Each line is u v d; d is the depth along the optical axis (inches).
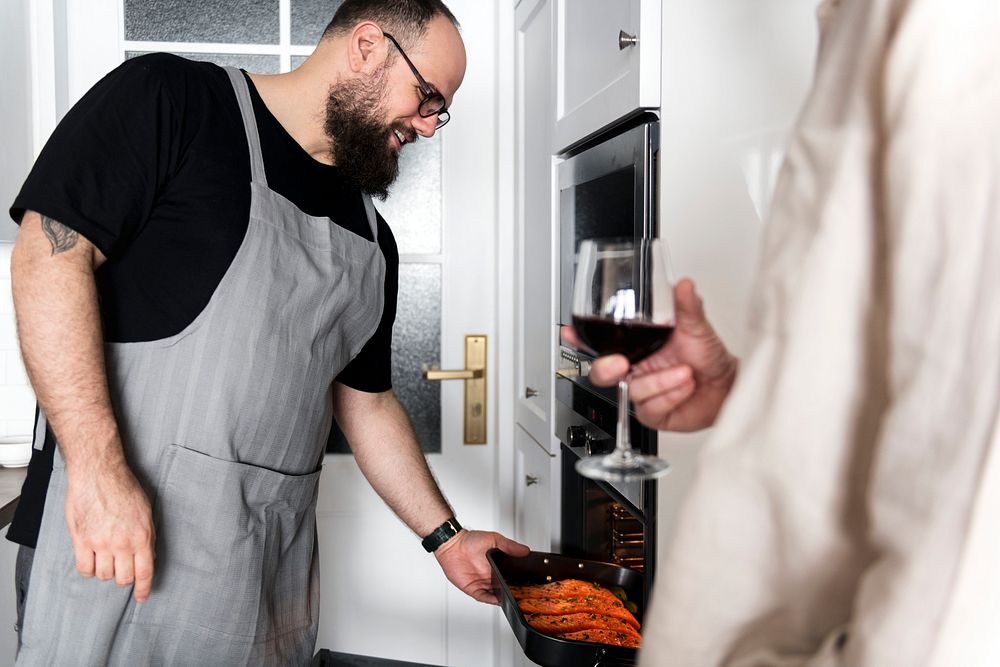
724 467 15.3
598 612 50.1
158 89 47.5
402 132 56.4
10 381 84.7
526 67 83.3
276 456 52.6
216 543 49.3
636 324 25.5
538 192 78.5
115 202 45.6
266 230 50.4
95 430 43.6
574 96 65.4
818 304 14.3
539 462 79.1
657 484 48.2
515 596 52.6
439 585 92.7
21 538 49.8
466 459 93.7
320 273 53.3
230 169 49.5
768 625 15.3
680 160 46.5
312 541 57.8
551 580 56.7
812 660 13.9
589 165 61.6
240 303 49.4
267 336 50.5
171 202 48.4
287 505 53.8
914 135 12.9
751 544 15.0
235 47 86.7
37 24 80.0
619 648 42.6
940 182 12.6
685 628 15.7
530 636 44.3
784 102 42.9
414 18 53.9
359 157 54.4
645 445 49.8
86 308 44.2
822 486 14.3
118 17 85.4
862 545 14.2
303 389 53.3
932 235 12.7
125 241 47.6
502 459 91.9
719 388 28.4
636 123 52.9
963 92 12.7
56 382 43.3
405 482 63.4
